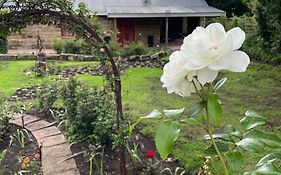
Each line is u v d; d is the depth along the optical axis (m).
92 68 10.00
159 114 1.06
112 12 15.77
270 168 0.98
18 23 3.39
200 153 4.24
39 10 3.40
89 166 3.97
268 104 6.65
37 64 8.20
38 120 5.40
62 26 3.54
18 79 8.67
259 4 11.55
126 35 17.72
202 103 1.01
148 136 4.90
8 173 3.88
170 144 0.94
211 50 0.89
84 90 4.94
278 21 10.46
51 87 6.06
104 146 4.21
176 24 19.00
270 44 11.49
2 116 4.95
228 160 1.02
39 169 3.87
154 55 11.88
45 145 4.46
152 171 3.79
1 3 3.36
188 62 0.91
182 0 19.06
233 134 1.14
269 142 1.00
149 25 17.88
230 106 6.52
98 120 4.40
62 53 12.27
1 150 4.45
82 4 3.64
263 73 9.27
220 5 20.67
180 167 3.97
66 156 4.13
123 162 3.69
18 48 15.62
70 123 4.81
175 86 0.99
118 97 3.69
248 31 13.70
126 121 3.75
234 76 8.95
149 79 8.80
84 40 3.58
